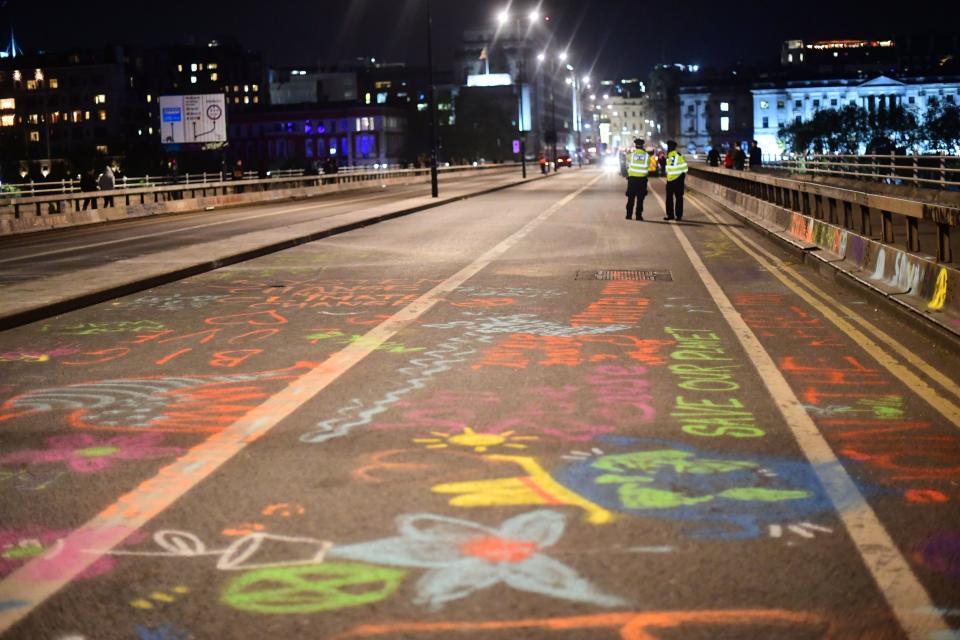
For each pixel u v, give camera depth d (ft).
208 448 18.93
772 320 33.99
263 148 541.34
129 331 33.50
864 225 49.90
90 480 17.08
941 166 108.99
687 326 32.78
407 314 35.94
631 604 11.89
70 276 45.55
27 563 13.42
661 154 227.40
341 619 11.60
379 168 266.98
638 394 23.11
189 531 14.51
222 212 127.34
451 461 17.84
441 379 24.90
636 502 15.53
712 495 15.87
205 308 38.50
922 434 19.54
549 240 67.31
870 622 11.41
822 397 22.74
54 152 574.97
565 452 18.37
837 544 13.74
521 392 23.39
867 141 447.01
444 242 66.90
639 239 67.51
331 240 69.82
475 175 303.48
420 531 14.34
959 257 53.47
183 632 11.37
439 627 11.35
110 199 136.36
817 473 17.01
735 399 22.57
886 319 34.17
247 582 12.66
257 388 24.21
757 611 11.69
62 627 11.55
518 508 15.29
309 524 14.70
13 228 99.86
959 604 11.85
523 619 11.52
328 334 31.94
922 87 518.37
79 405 22.82
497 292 41.73
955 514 14.93
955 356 27.61
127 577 12.89
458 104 569.23
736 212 90.07
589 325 33.09
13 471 17.74
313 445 19.02
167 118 240.12
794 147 468.75
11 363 28.25
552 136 341.62
